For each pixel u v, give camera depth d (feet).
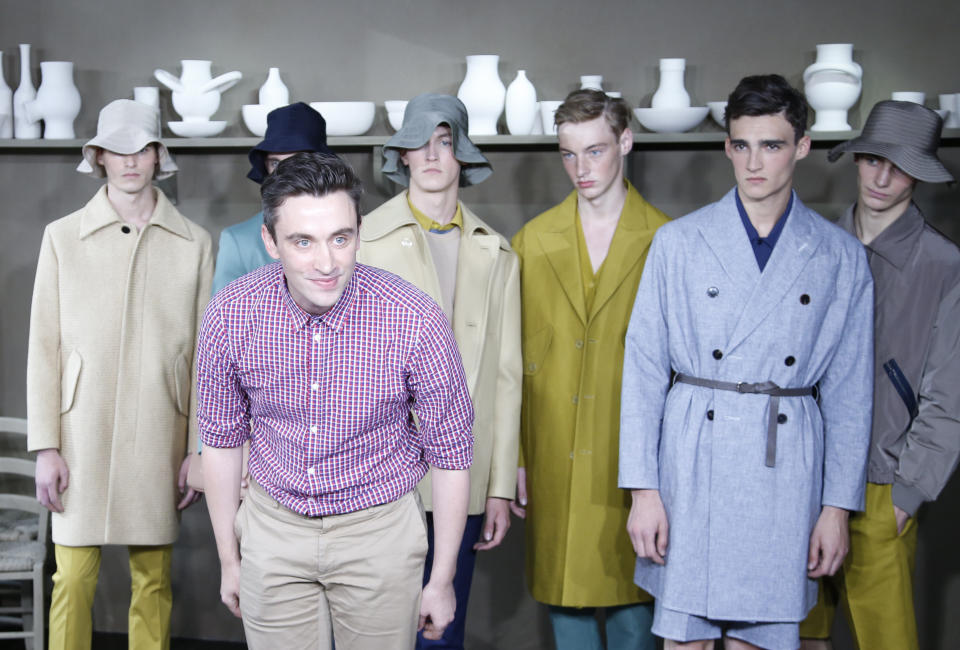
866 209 8.08
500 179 10.77
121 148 8.61
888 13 10.02
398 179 8.66
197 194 11.17
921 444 7.73
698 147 10.34
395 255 8.01
